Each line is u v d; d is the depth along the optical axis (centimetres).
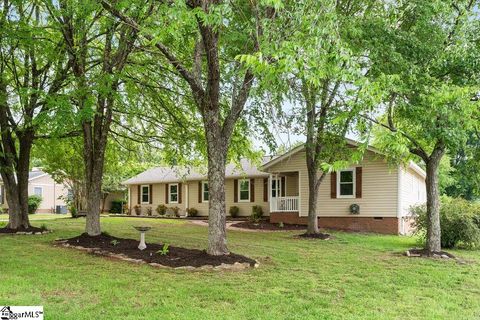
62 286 725
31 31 1157
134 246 1116
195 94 988
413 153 1241
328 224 2088
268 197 2523
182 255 995
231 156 1526
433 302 701
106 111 1298
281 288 755
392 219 1930
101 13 1138
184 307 626
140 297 673
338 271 934
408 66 958
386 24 1029
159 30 748
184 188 2964
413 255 1191
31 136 1566
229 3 840
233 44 978
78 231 1634
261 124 1249
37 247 1162
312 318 590
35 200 3772
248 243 1413
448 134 951
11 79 1362
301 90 1069
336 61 655
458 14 1059
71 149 1816
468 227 1407
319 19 679
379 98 678
